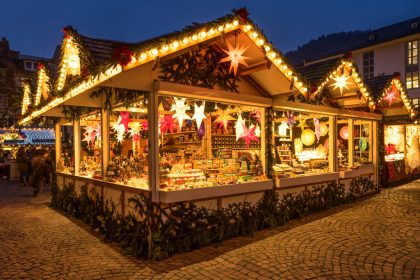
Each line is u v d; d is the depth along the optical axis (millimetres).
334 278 4148
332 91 8695
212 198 5586
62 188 8867
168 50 4652
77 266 4676
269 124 6750
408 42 28188
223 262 4711
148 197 5000
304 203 7445
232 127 8750
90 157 8711
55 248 5473
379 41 29125
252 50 5590
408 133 13547
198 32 4770
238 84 6191
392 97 10688
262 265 4586
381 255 4914
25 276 4363
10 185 14570
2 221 7422
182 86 5195
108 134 6852
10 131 20250
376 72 29859
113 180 6254
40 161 10914
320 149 9711
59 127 9672
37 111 8469
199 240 5301
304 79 6148
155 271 4445
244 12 5086
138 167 6398
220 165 6582
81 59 5680
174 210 5102
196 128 8156
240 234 5996
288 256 4910
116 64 4281
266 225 6496
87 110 7594
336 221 6879
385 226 6449
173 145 8125
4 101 21844
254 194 6297
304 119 10148
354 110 9594
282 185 6754
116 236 5688
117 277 4285
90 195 7082
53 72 9172
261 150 6836
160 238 4887
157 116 5047
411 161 13609
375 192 10336
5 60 28781
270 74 6043
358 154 11844
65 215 7957
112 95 6359
